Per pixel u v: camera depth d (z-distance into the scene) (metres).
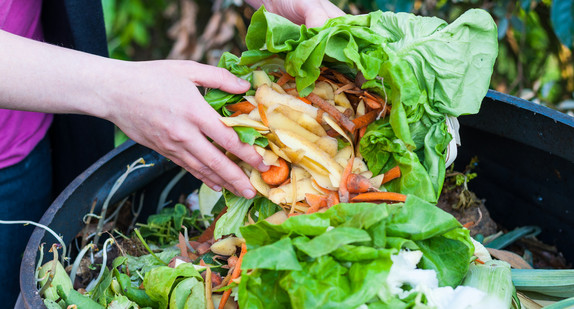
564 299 0.71
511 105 0.86
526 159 0.90
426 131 0.74
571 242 0.90
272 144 0.71
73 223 0.83
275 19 0.69
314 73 0.70
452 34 0.72
